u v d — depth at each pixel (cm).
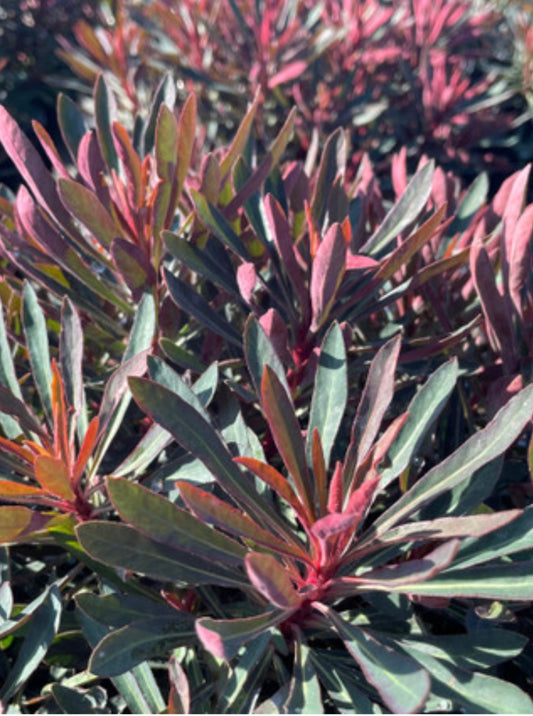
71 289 36
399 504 27
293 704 25
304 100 98
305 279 38
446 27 114
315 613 29
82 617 30
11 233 36
